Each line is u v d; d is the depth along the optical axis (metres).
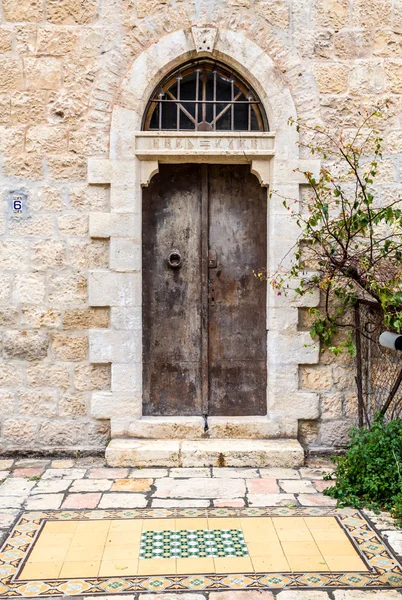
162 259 6.19
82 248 5.88
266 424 5.93
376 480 4.91
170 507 4.77
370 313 5.73
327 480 5.34
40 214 5.87
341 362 5.96
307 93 5.90
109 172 5.82
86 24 5.84
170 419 6.04
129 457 5.65
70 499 4.91
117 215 5.83
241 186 6.19
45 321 5.88
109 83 5.82
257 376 6.22
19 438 5.91
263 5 5.86
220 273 6.21
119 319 5.86
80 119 5.85
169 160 5.96
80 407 5.92
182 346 6.21
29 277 5.88
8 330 5.88
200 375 6.21
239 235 6.20
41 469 5.59
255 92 6.00
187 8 5.83
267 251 6.14
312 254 5.90
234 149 5.89
